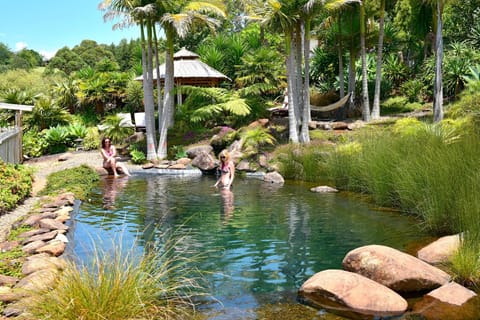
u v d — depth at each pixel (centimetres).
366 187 1080
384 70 2653
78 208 918
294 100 1819
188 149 1803
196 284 498
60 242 609
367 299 433
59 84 2941
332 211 884
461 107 1530
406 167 859
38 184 1232
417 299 451
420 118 1927
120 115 2434
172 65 1902
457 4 2572
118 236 694
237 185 1267
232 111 1922
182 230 737
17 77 4384
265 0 1739
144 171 1590
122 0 1681
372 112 2098
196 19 1845
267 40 3120
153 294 405
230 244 655
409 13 2523
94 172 1487
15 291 436
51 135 2136
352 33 2212
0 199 833
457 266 501
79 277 382
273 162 1516
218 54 2706
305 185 1252
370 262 500
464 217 598
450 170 723
